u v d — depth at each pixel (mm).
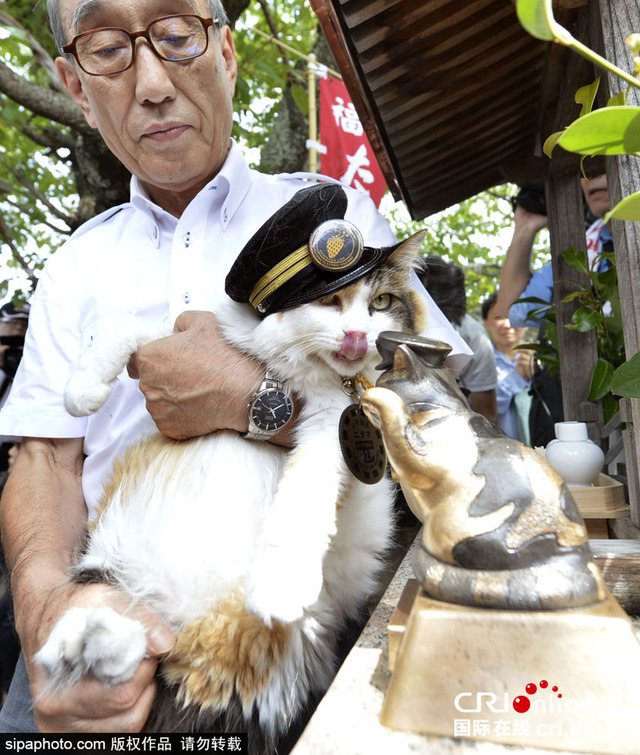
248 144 5402
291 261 1182
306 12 6094
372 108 1756
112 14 1497
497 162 2393
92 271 1765
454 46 1618
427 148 2143
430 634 757
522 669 729
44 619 1205
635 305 1111
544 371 3273
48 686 1103
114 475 1450
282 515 1106
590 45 1386
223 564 1201
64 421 1642
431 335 1529
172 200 1796
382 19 1493
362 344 1236
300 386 1341
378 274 1359
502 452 814
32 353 1729
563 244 2172
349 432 1146
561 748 710
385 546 1477
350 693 835
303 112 4844
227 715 1182
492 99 1948
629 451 1329
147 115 1557
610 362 2014
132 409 1613
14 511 1535
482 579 765
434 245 9016
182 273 1649
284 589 999
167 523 1267
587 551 796
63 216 4414
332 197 1170
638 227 1110
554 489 792
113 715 1099
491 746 723
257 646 1171
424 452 820
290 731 1259
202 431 1347
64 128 5652
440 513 808
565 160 2062
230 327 1384
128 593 1220
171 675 1180
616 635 719
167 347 1361
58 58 1794
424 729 744
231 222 1713
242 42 5281
